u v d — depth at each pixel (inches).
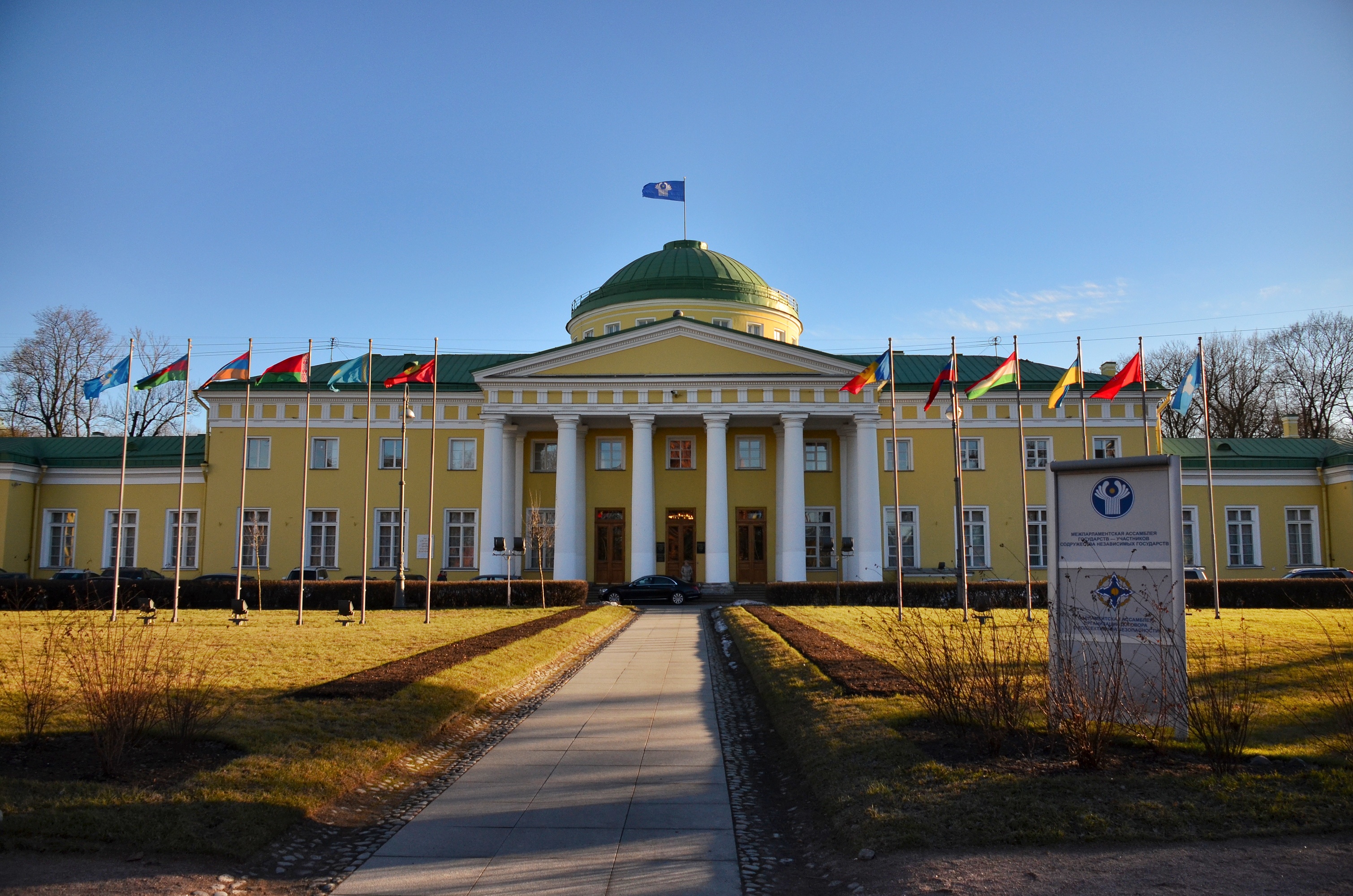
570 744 532.1
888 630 681.0
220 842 332.2
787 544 1708.9
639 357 1784.0
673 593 1599.4
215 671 660.7
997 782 369.4
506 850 352.2
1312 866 295.3
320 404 1898.4
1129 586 438.0
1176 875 291.6
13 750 424.5
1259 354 2593.5
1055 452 1884.8
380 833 372.8
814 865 339.3
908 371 2031.3
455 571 1863.9
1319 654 716.0
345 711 525.0
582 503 1845.5
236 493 1868.8
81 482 1919.3
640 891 313.0
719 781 452.4
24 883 297.9
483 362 2100.1
